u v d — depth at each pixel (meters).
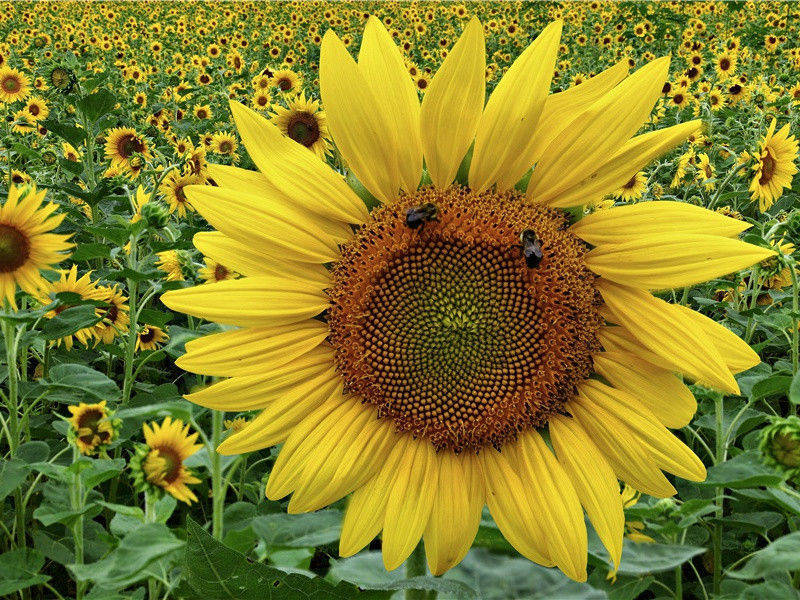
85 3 6.74
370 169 0.36
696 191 1.48
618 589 0.47
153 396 0.66
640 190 1.30
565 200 0.36
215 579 0.34
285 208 0.36
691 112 2.07
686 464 0.34
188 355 0.35
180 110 2.22
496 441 0.35
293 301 0.36
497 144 0.35
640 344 0.35
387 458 0.36
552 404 0.35
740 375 0.64
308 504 0.34
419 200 0.37
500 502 0.34
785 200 1.30
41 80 2.22
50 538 0.57
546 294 0.35
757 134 1.70
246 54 3.86
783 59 3.28
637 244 0.34
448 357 0.36
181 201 1.23
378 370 0.36
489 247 0.36
